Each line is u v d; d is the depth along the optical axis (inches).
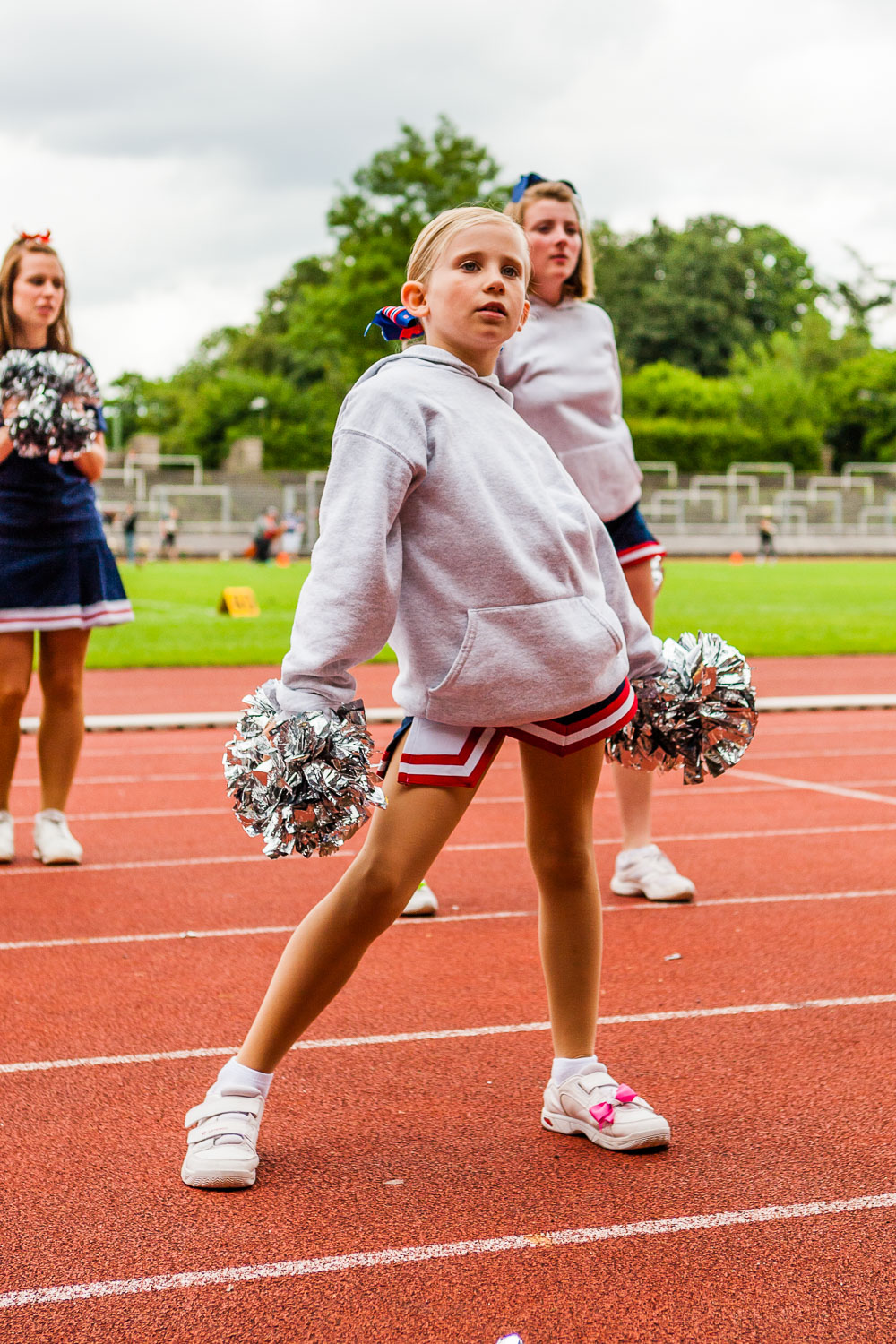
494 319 107.0
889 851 232.1
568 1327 84.7
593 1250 94.7
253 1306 87.2
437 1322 85.2
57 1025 144.2
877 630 701.3
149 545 1854.1
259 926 184.7
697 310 3309.5
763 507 2105.1
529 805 113.7
